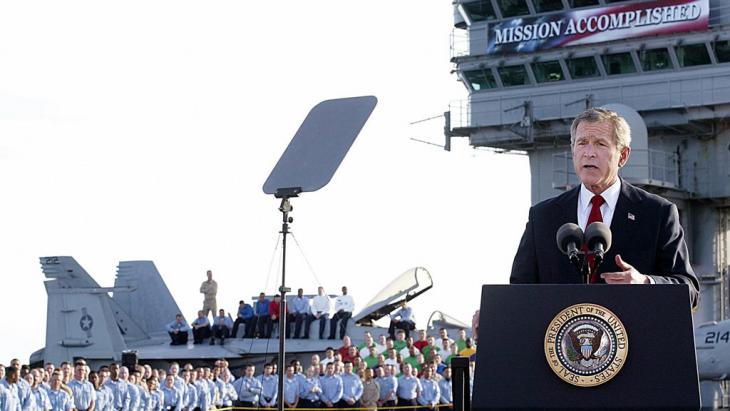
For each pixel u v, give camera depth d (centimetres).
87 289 6144
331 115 1447
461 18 5472
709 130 5219
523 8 5278
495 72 5344
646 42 5059
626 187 698
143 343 6322
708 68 5031
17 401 2966
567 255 640
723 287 5328
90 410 3303
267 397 4116
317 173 1405
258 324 5625
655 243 679
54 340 6178
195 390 3941
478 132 5409
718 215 5353
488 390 551
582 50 5162
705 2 4934
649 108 5103
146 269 7044
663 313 545
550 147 5456
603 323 546
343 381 4100
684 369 537
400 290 5550
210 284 5950
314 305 5544
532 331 555
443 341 4597
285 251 1431
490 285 566
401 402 4141
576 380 543
